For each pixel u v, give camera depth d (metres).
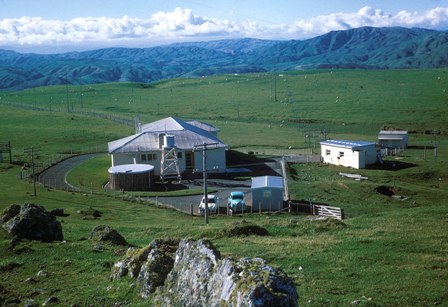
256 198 58.44
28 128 153.25
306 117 179.00
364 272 25.14
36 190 67.75
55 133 143.75
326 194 65.31
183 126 89.56
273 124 167.50
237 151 104.38
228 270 14.61
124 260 21.80
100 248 28.58
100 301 18.66
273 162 93.06
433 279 24.05
